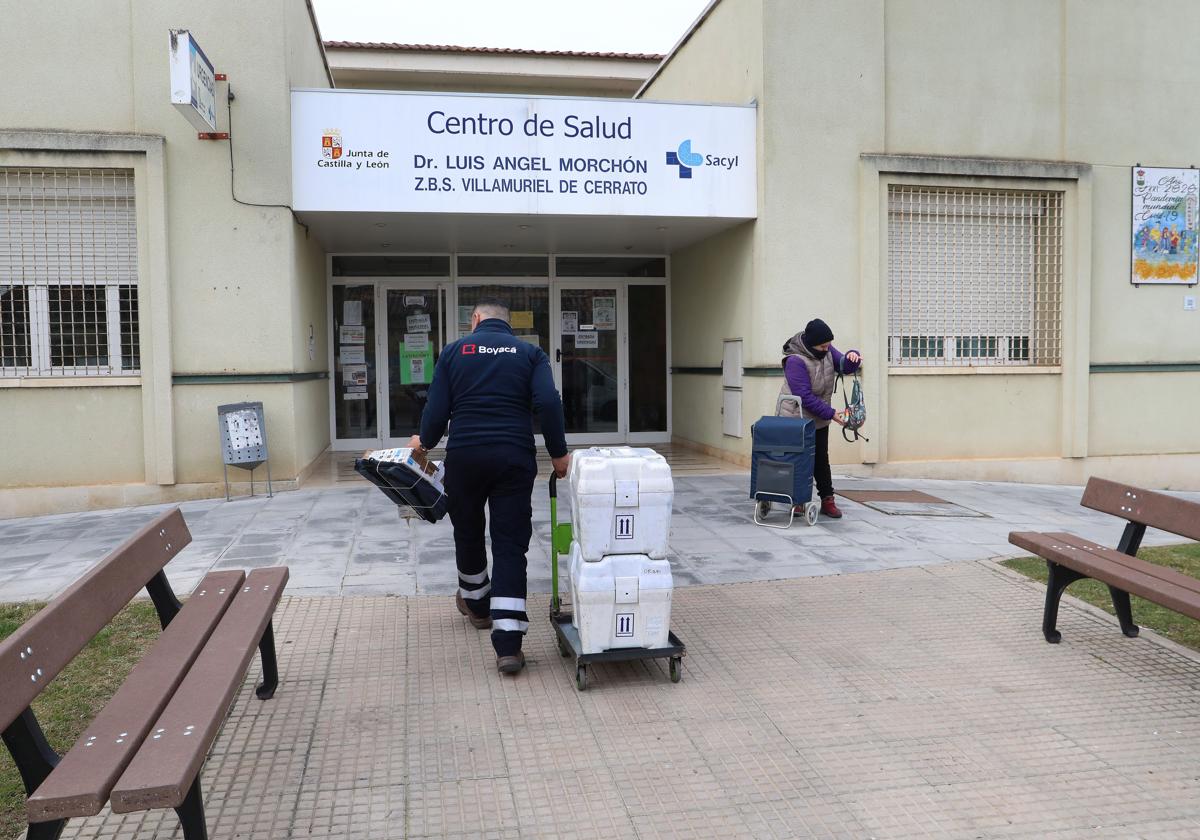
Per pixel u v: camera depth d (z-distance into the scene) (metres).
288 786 3.31
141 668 3.20
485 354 4.45
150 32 8.45
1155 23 10.51
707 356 11.33
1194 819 3.09
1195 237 10.75
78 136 8.30
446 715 3.89
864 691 4.16
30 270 8.48
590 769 3.44
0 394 8.40
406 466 4.66
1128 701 4.06
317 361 10.90
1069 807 3.17
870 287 9.70
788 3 9.49
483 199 9.13
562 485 9.35
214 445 8.70
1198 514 4.41
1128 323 10.64
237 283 8.67
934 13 9.94
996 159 10.06
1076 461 10.46
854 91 9.68
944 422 10.14
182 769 2.41
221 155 8.59
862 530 7.30
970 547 6.76
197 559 6.32
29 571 6.27
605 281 12.68
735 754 3.56
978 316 10.30
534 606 5.36
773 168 9.51
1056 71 10.28
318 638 4.80
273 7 8.62
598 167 9.34
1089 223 10.32
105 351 8.64
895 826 3.05
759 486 7.46
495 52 15.20
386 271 12.22
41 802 2.27
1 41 8.29
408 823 3.07
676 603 5.43
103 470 8.57
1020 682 4.27
